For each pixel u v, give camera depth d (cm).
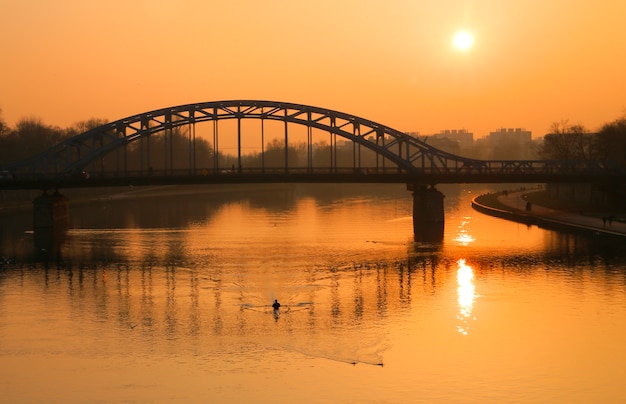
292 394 4838
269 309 6688
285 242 10731
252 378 5075
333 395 4822
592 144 19412
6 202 16938
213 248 10175
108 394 4850
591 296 7069
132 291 7412
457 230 12125
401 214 15225
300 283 7738
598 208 14800
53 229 12525
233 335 5934
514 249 9862
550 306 6738
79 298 7131
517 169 13950
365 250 9881
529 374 5141
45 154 13225
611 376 5112
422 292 7306
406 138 13462
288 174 12775
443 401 4741
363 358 5416
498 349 5600
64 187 12706
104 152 13175
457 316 6444
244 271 8388
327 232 11956
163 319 6391
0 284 7762
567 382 5019
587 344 5706
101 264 8925
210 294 7262
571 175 13238
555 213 13788
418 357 5434
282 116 13262
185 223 13738
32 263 9038
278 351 5559
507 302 6881
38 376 5122
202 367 5266
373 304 6850
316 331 6028
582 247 9956
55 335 5956
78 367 5278
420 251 9762
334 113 13350
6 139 19250
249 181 12675
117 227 13088
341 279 7938
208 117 13175
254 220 14238
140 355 5506
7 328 6141
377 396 4809
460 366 5275
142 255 9588
